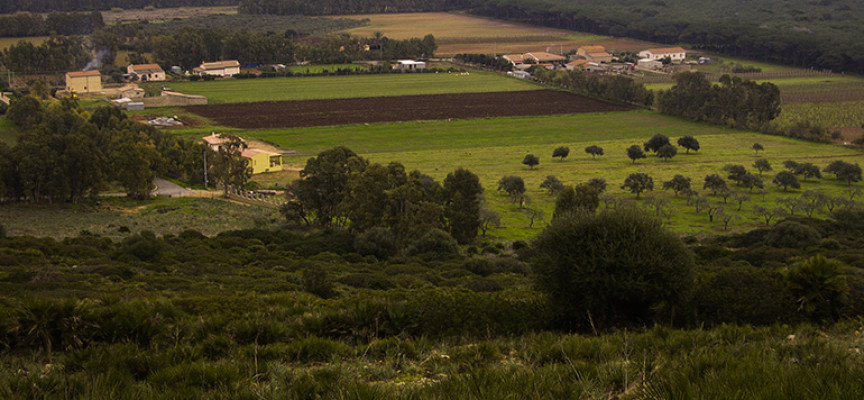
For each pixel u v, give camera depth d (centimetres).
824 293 1898
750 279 2014
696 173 10000
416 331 1719
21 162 7688
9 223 6469
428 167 10306
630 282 1886
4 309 1452
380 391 926
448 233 6019
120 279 3312
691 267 1967
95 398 927
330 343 1370
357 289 3253
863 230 6200
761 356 1089
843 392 745
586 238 1973
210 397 961
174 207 7881
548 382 913
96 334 1446
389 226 6169
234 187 9169
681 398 804
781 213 7381
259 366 1166
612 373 997
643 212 2066
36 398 968
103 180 8562
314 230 6297
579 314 1956
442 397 884
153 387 1029
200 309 1966
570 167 10494
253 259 4662
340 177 6844
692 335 1421
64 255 4341
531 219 7481
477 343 1566
